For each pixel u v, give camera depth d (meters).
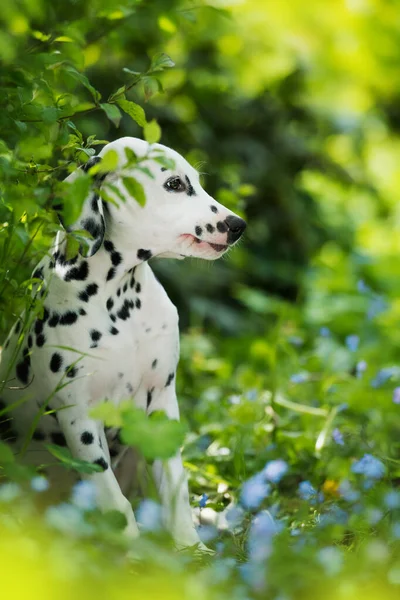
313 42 17.69
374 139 19.98
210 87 12.81
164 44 11.26
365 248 16.78
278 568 4.70
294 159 14.45
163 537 5.31
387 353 11.39
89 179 5.34
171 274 12.30
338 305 12.92
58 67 6.68
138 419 4.93
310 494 6.36
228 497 7.08
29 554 4.24
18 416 6.54
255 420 8.09
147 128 5.58
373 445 7.82
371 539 5.47
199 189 6.23
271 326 12.62
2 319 6.65
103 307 6.15
